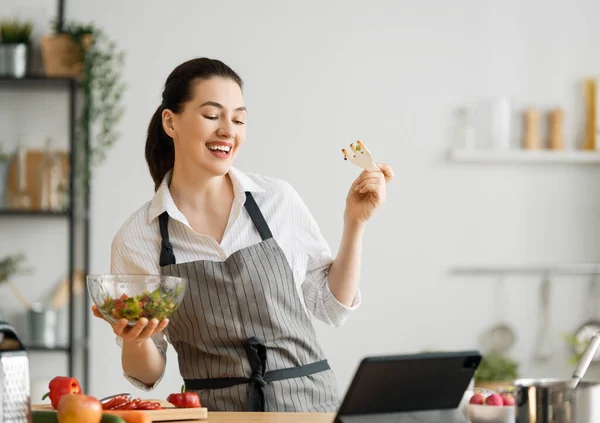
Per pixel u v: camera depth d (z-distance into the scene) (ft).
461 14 14.12
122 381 13.73
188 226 6.98
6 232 13.84
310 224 7.47
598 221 14.24
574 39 14.24
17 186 13.65
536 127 13.98
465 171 14.07
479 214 14.08
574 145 14.21
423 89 14.06
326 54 13.98
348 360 13.84
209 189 7.18
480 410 5.07
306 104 13.94
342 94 13.96
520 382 4.65
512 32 14.19
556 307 14.11
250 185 7.20
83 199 13.69
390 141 13.98
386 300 13.91
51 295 13.80
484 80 14.11
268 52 13.96
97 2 13.89
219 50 13.92
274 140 13.89
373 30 14.05
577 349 13.96
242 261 6.85
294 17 13.97
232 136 6.93
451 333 13.97
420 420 4.62
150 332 5.62
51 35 13.48
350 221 7.18
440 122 14.05
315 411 6.68
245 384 6.61
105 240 13.82
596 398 4.52
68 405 4.77
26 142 13.87
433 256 13.99
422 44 14.06
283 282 6.94
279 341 6.77
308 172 13.88
